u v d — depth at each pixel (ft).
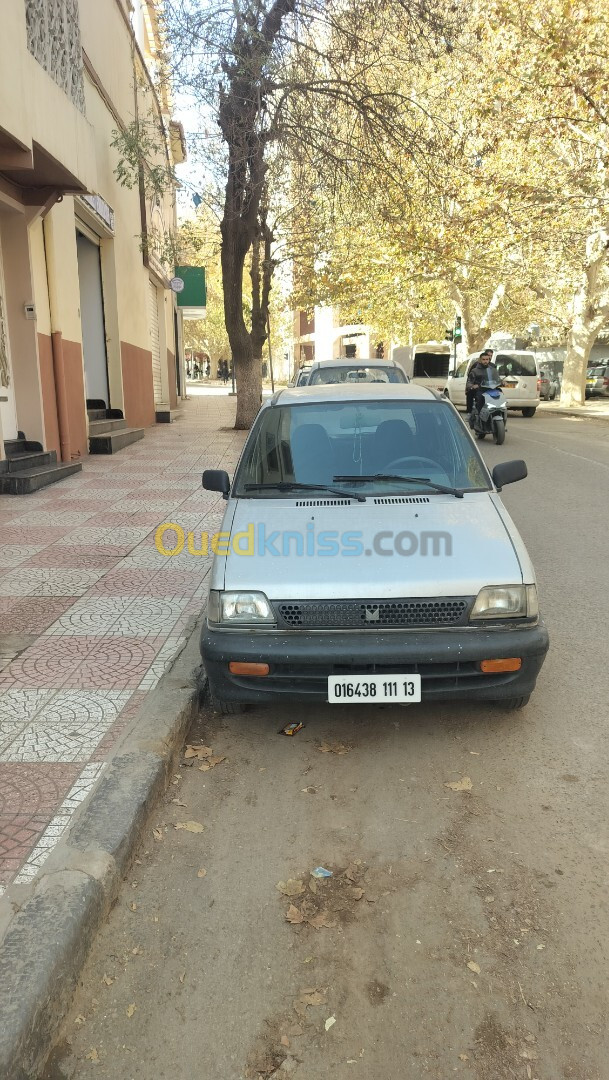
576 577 21.17
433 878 9.32
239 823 10.44
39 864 8.82
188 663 14.44
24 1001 6.88
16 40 25.12
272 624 11.55
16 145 26.00
